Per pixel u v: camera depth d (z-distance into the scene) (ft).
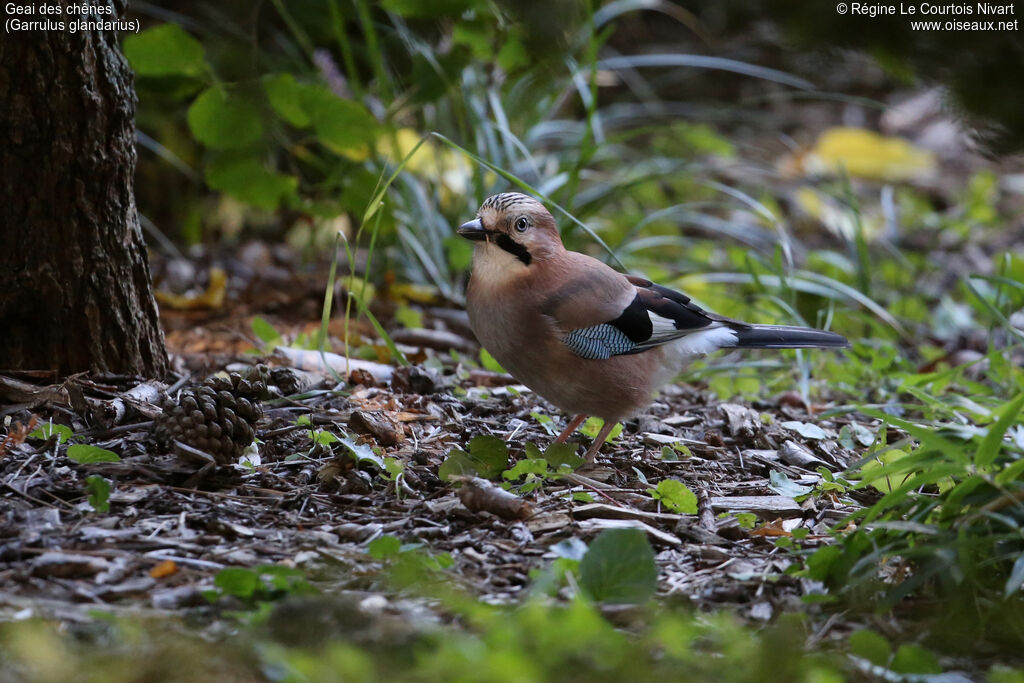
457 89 40.34
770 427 29.32
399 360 30.71
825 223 52.44
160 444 23.90
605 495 23.66
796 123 65.10
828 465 26.94
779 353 37.58
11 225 25.79
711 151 54.39
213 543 19.79
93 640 16.10
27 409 25.55
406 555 18.75
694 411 31.32
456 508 21.90
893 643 17.84
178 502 21.52
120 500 21.33
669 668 15.80
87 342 26.89
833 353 38.45
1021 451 20.36
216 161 35.63
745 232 50.01
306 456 24.49
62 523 20.20
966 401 26.53
